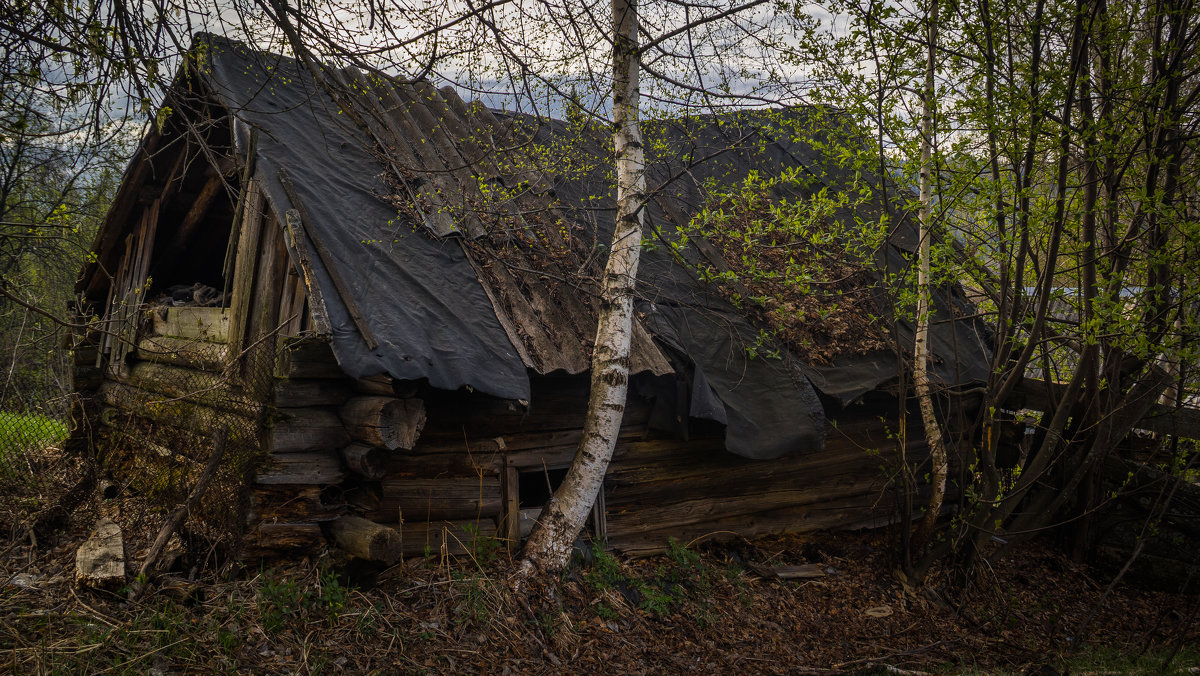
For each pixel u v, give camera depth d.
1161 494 8.22
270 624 5.02
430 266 6.91
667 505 7.98
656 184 9.39
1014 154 7.05
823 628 7.26
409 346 5.97
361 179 7.41
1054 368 9.69
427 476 6.54
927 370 8.95
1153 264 7.16
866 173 10.20
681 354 7.44
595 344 6.68
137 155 8.43
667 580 7.26
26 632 4.51
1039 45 7.00
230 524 5.68
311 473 5.95
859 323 8.98
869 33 6.68
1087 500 9.61
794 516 8.98
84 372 9.62
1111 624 8.27
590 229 8.45
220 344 7.44
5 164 5.20
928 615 7.84
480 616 5.73
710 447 8.22
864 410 9.40
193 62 4.55
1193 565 8.88
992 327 9.47
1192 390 8.76
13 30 3.82
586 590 6.61
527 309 6.99
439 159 8.27
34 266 13.33
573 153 8.83
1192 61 7.38
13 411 8.33
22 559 5.73
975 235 8.09
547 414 7.20
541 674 5.45
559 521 6.55
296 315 6.20
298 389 5.95
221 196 9.08
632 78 6.53
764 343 8.01
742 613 7.13
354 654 5.04
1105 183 7.47
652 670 5.90
